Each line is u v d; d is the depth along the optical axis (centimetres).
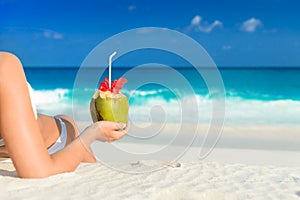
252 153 419
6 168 211
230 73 1413
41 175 187
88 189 180
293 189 186
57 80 1477
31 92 192
